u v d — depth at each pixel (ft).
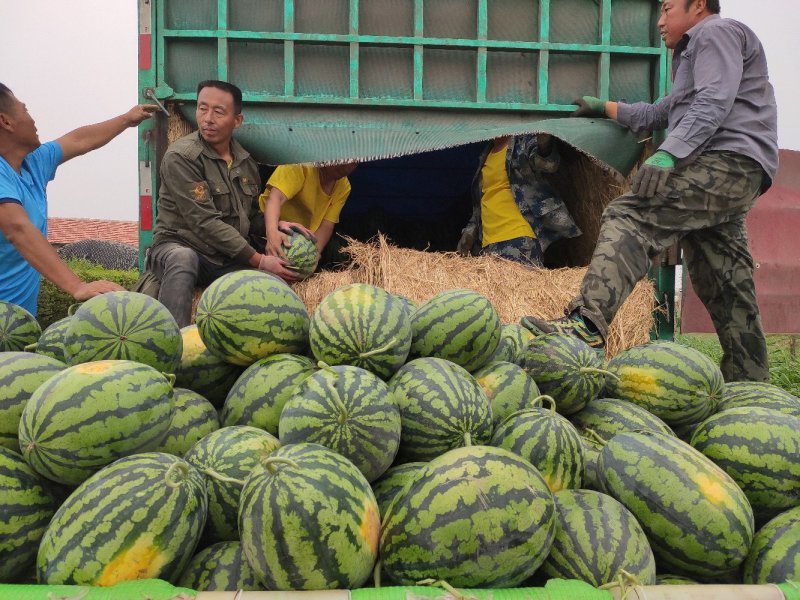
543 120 17.60
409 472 6.17
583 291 12.68
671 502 5.52
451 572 4.87
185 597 4.50
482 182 19.80
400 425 6.23
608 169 17.76
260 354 7.39
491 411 6.77
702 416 7.85
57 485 5.85
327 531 4.82
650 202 13.37
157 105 17.16
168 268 15.05
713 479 5.65
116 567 4.87
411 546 4.98
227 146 16.96
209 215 16.14
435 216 27.50
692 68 14.15
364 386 6.09
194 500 5.29
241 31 17.16
